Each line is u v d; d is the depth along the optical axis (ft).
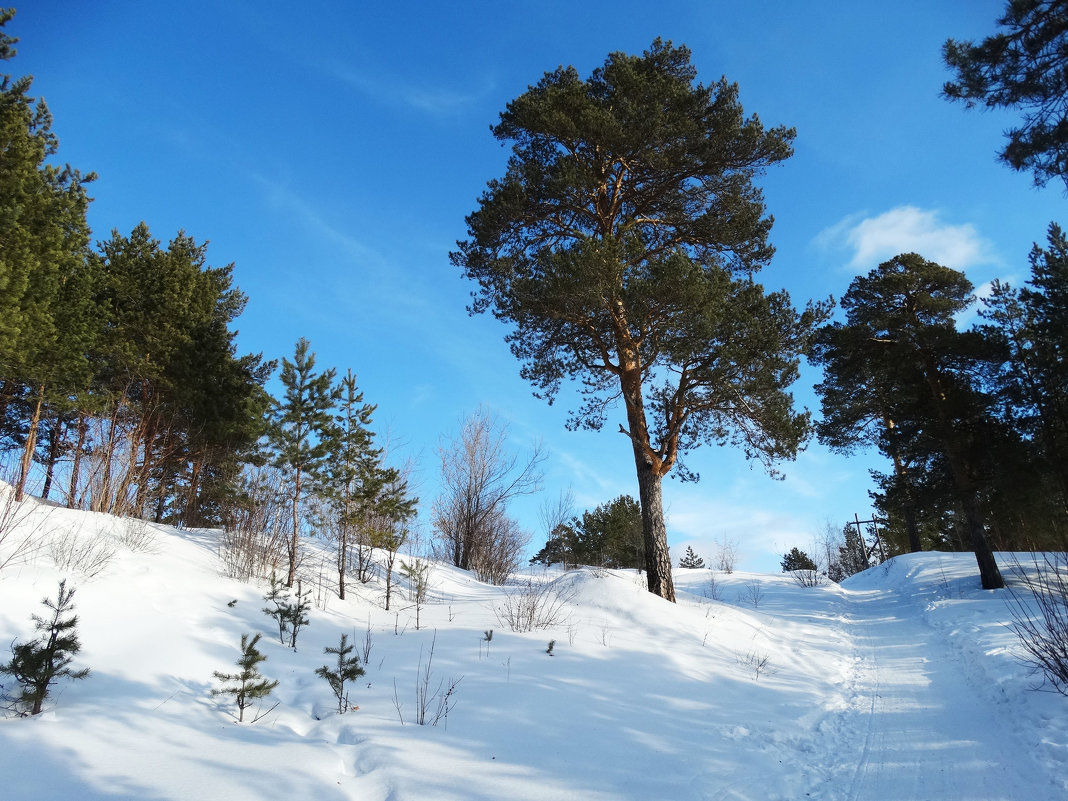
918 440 67.26
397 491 47.50
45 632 19.89
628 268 44.70
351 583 44.29
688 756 18.69
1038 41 29.84
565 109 52.95
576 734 19.49
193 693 19.49
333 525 44.34
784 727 22.24
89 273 52.11
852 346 74.33
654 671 27.12
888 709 24.62
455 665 25.20
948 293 78.18
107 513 41.37
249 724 18.30
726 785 16.83
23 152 40.24
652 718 21.74
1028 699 22.16
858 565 155.53
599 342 49.96
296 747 16.76
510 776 16.20
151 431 59.67
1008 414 63.72
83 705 16.80
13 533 28.76
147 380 61.93
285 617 26.45
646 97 52.54
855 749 19.97
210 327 71.31
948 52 31.65
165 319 63.93
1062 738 17.89
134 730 16.03
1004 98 31.32
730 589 76.28
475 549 72.18
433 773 15.85
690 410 49.01
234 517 45.39
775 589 76.74
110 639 21.26
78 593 24.03
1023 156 30.60
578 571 47.52
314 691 21.85
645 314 43.80
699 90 53.01
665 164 51.16
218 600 29.40
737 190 53.78
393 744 17.33
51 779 13.00
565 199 52.54
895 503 68.54
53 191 47.50
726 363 44.14
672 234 56.34
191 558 37.14
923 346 68.59
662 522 46.73
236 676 19.84
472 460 76.64
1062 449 60.44
